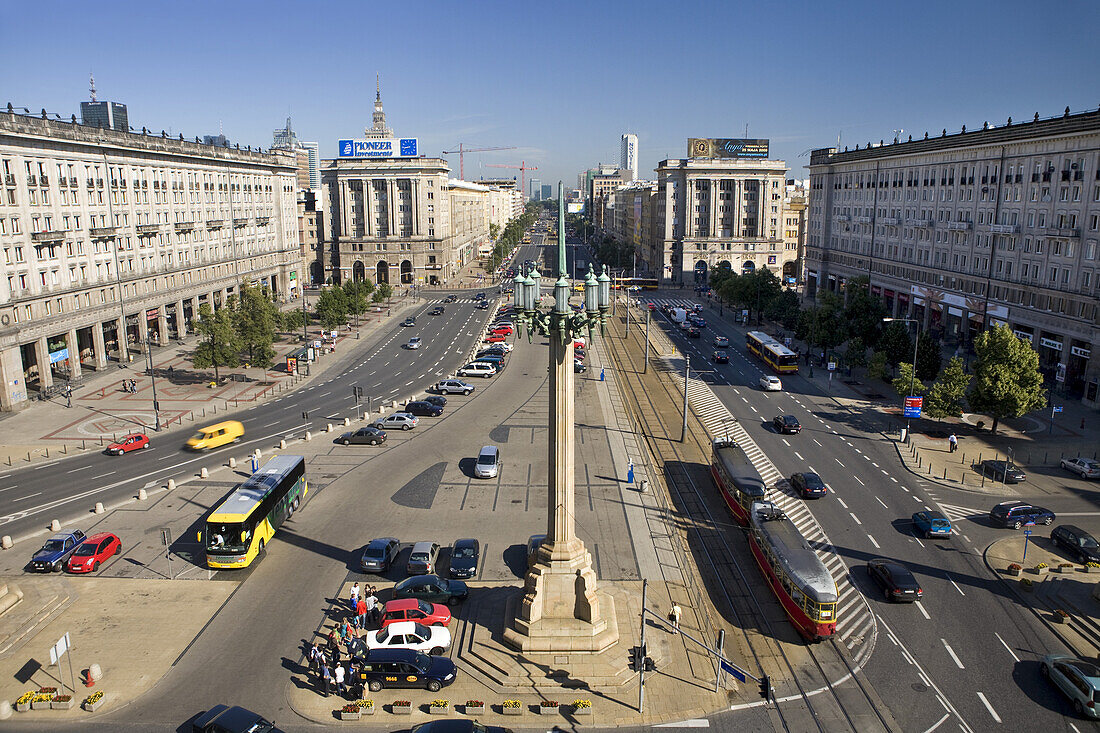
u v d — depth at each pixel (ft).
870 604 139.85
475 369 322.96
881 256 437.99
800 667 120.57
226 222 440.86
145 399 284.20
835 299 349.00
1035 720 108.47
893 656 123.75
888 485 199.00
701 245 621.72
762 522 153.28
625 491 193.16
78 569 146.61
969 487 196.75
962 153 354.13
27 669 116.98
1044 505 185.06
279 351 380.17
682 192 630.33
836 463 215.72
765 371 340.59
